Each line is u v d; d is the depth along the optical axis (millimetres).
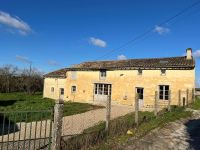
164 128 11453
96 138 8414
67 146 7172
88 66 33281
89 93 32219
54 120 6543
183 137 10328
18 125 13086
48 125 13273
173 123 12906
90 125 13773
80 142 7828
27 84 50094
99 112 20422
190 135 10734
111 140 8773
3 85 51469
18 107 22250
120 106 27016
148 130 10586
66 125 13656
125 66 28922
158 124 11977
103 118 16812
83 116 17703
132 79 28547
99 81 31422
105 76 31125
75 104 27859
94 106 25844
